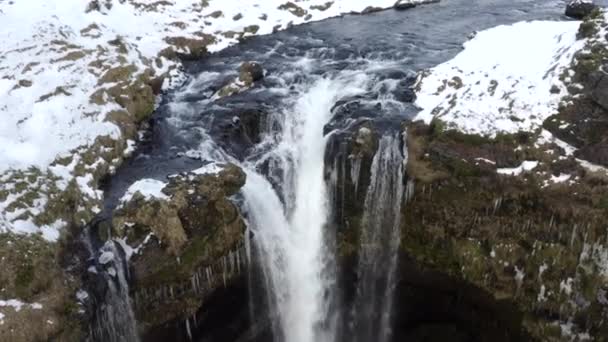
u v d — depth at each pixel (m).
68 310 8.60
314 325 11.88
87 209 9.96
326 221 11.63
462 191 10.70
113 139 11.55
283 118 12.60
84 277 9.02
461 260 10.72
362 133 11.28
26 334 8.05
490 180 10.52
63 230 9.41
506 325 10.80
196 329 10.31
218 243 10.09
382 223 11.41
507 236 10.45
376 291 11.90
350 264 11.70
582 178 10.12
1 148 10.13
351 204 11.48
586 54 11.42
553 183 10.14
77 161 10.66
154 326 9.63
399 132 11.53
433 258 11.05
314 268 11.65
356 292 11.92
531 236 10.28
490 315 10.97
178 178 10.21
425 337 11.85
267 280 11.16
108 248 9.30
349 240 11.56
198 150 11.83
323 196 11.65
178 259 9.57
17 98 11.45
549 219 10.12
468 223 10.69
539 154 10.50
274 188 11.68
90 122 11.59
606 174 9.98
